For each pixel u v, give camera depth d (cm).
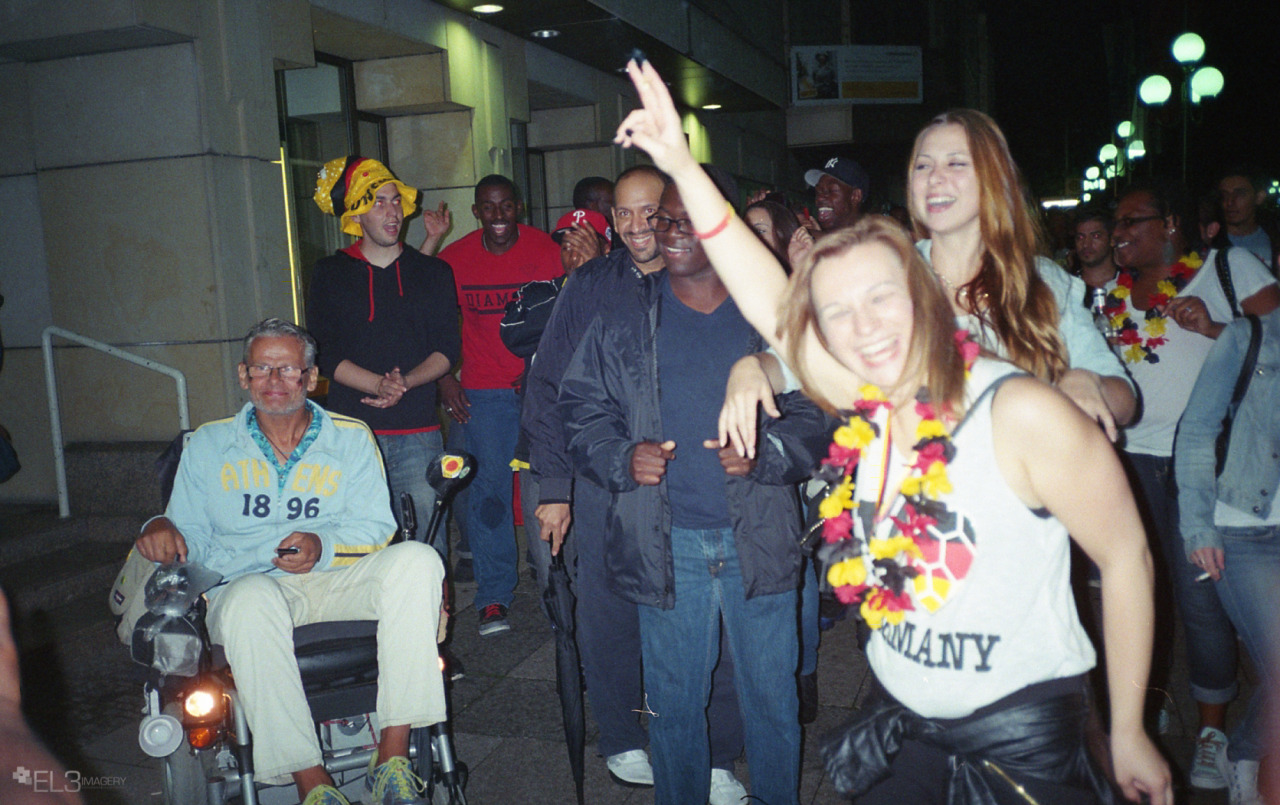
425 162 820
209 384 546
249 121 557
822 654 435
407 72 777
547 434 310
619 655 316
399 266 453
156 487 539
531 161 1080
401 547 284
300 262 708
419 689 273
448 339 460
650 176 289
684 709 264
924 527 153
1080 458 144
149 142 538
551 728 372
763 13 1653
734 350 257
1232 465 272
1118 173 2517
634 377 262
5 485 590
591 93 1036
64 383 567
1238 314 327
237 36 548
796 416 247
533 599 531
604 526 278
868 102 1914
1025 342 180
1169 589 366
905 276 154
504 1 757
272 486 312
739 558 250
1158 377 348
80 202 552
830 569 165
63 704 406
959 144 187
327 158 746
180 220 538
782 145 1905
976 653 154
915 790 168
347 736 294
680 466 258
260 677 261
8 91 562
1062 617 155
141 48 532
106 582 502
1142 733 151
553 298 362
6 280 575
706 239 183
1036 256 195
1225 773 289
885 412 163
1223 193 503
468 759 349
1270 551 270
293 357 307
